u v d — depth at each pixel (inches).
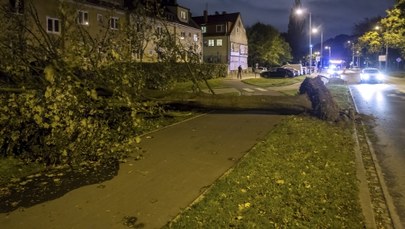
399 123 571.2
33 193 238.7
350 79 1989.4
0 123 276.7
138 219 203.3
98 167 292.2
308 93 548.1
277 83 1460.4
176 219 201.9
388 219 221.0
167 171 287.7
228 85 1315.2
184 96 351.3
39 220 200.8
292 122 511.2
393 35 1288.1
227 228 191.3
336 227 196.4
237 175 275.6
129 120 291.3
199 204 221.1
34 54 299.3
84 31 335.9
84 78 292.4
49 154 291.4
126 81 287.7
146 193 241.6
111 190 245.6
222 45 2743.6
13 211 211.9
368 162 348.8
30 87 288.7
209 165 306.0
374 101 884.0
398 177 307.9
